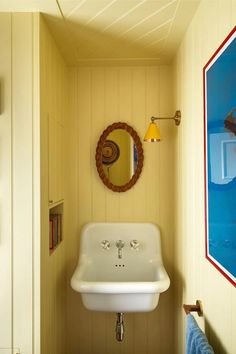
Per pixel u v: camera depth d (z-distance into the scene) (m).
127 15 1.34
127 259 1.88
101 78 1.94
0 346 1.31
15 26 1.32
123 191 1.91
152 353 1.88
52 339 1.53
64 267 1.84
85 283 1.44
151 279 1.82
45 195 1.40
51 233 1.55
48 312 1.46
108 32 1.50
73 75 1.94
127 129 1.90
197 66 1.28
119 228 1.89
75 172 1.93
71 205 1.93
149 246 1.87
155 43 1.63
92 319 1.91
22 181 1.33
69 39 1.57
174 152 1.84
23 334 1.31
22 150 1.33
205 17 1.16
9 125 1.33
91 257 1.88
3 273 1.32
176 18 1.36
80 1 1.23
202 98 1.19
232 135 0.84
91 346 1.90
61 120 1.76
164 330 1.88
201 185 1.21
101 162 1.90
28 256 1.32
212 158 1.02
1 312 1.32
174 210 1.84
